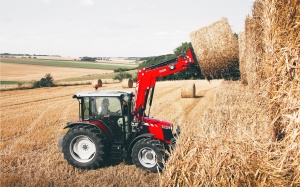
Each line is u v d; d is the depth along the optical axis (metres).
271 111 3.91
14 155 8.02
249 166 3.52
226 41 6.62
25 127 11.74
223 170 3.60
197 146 3.98
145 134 6.89
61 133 10.56
